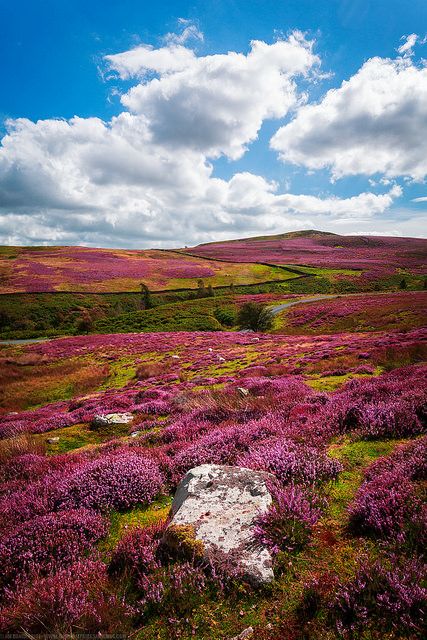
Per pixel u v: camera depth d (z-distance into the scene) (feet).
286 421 30.19
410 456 18.13
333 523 15.39
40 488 23.32
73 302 361.30
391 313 218.79
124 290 410.72
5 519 20.33
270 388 50.26
